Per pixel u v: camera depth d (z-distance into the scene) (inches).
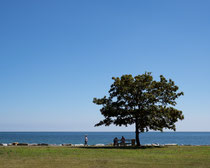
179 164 826.8
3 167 719.1
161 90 1787.6
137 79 1758.1
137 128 1755.7
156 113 1701.5
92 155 1057.5
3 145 1628.9
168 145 1886.1
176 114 1710.1
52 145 1726.1
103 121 1787.6
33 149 1227.2
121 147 1560.0
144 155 1093.1
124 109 1729.8
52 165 768.3
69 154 1072.8
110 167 749.9
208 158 993.5
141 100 1727.4
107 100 1802.4
